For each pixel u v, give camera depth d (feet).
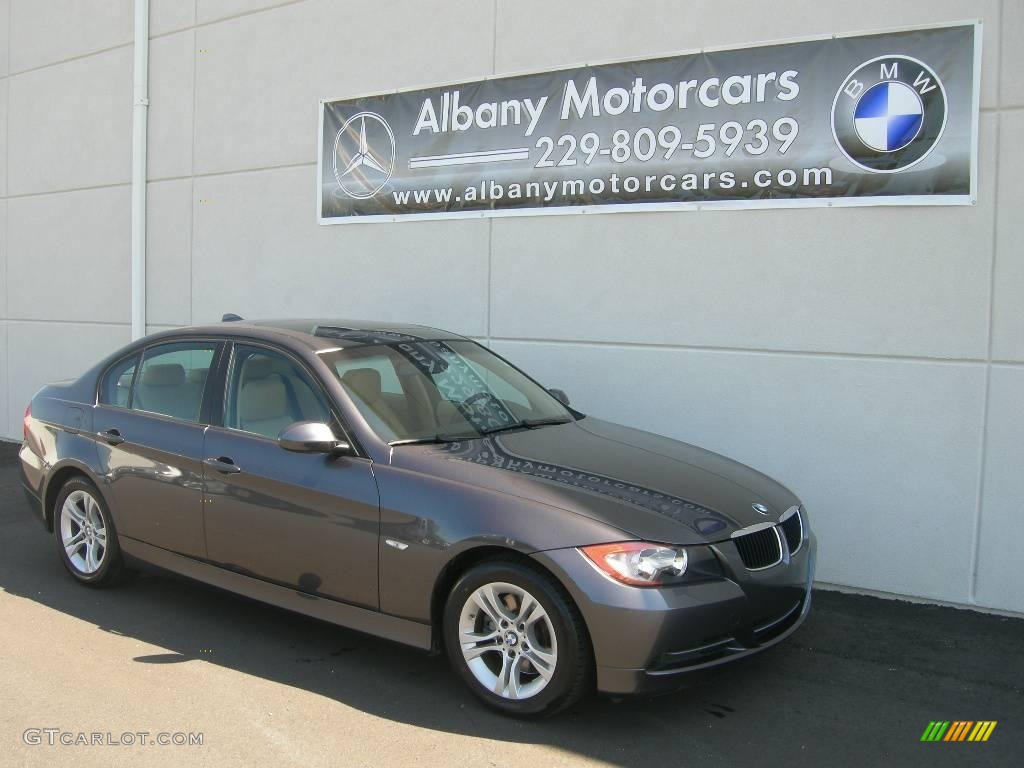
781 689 14.05
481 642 12.91
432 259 24.62
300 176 27.32
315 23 26.78
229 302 29.12
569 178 22.13
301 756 11.75
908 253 18.20
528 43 22.74
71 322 33.53
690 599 11.87
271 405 15.51
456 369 16.89
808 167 19.11
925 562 18.22
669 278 20.83
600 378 21.83
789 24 19.24
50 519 19.26
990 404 17.58
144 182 30.89
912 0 18.03
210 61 29.17
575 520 12.19
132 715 12.89
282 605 14.85
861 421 18.78
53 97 33.63
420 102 24.66
